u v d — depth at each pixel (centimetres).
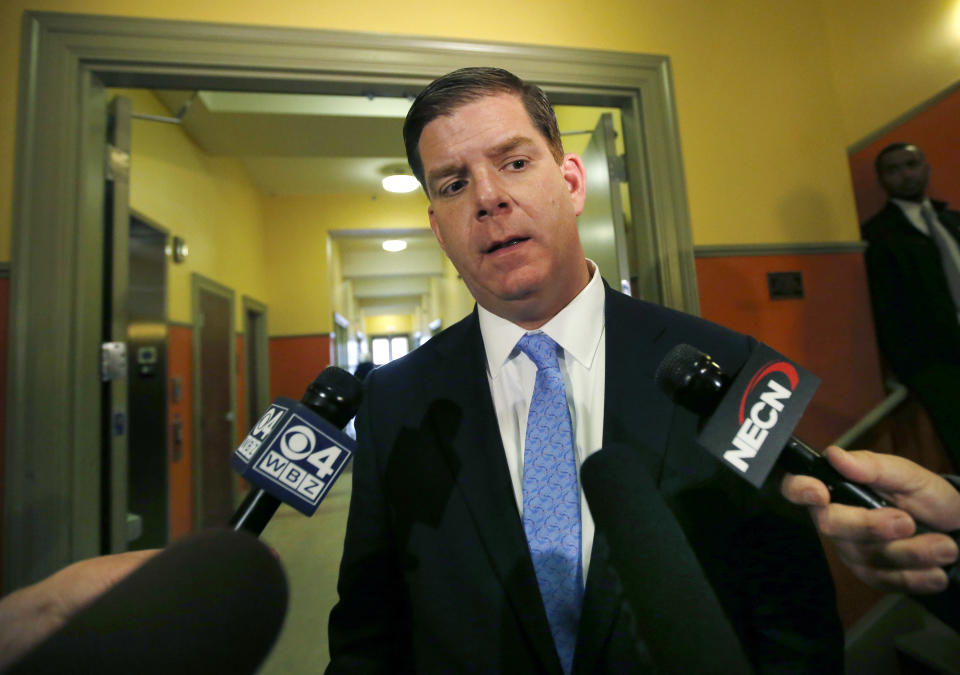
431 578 59
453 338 79
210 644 25
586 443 63
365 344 1745
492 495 60
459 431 65
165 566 26
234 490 448
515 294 62
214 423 410
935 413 173
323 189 596
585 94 188
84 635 23
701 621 39
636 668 48
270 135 388
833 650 51
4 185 149
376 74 171
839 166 201
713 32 199
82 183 153
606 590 51
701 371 49
